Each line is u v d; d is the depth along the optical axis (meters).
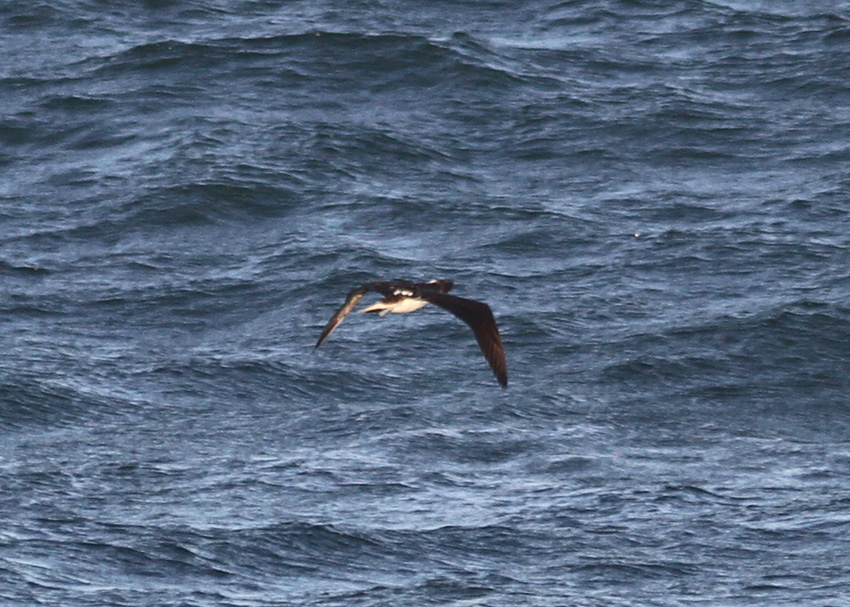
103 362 30.22
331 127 41.28
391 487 24.86
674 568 22.20
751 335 31.30
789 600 21.31
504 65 45.16
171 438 27.02
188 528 23.17
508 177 39.38
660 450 26.75
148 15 48.91
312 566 22.14
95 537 22.78
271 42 46.00
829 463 26.30
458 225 36.56
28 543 22.48
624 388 29.33
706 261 34.84
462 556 22.50
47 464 25.70
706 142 41.19
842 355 30.78
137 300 33.03
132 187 38.06
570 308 32.69
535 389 29.16
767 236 36.06
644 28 48.78
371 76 44.34
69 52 46.19
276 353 30.62
